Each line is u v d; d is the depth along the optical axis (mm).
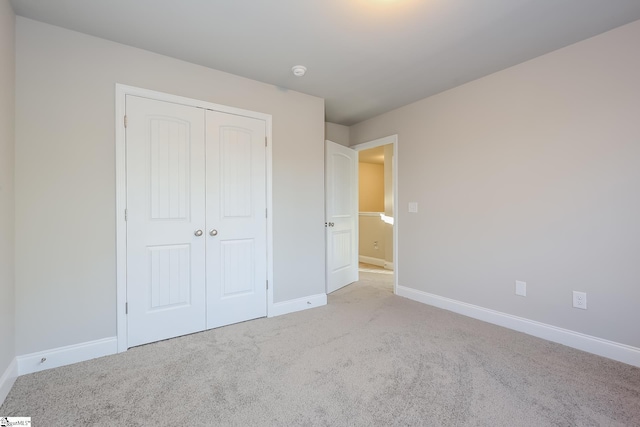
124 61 2145
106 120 2078
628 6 1740
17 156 1811
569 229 2197
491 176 2654
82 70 2004
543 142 2324
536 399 1571
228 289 2621
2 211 1602
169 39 2080
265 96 2811
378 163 7586
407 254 3451
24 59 1834
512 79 2500
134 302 2195
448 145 3000
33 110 1856
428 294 3219
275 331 2480
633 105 1916
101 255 2064
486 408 1499
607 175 2021
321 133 3207
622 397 1586
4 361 1614
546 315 2324
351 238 4195
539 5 1727
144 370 1874
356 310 3023
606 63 2016
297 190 3033
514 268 2510
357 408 1505
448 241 3018
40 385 1707
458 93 2904
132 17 1833
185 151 2396
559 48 2221
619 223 1979
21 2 1692
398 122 3539
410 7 1736
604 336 2047
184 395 1618
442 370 1858
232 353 2096
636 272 1918
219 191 2562
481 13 1799
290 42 2117
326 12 1782
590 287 2105
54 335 1920
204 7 1734
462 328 2537
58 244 1931
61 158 1937
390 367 1896
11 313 1731
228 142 2607
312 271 3150
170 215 2336
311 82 2807
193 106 2428
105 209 2074
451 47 2195
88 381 1752
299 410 1493
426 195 3225
